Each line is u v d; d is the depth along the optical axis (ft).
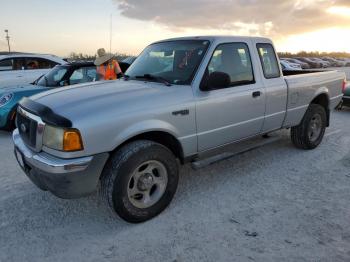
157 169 11.24
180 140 11.71
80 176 9.68
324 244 9.69
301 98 16.81
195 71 12.24
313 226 10.64
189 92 11.87
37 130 10.17
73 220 11.30
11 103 22.36
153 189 11.35
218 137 13.08
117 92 11.33
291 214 11.41
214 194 13.03
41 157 9.94
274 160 16.76
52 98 11.23
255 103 14.20
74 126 9.41
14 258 9.28
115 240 10.10
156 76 12.90
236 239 10.00
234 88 13.37
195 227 10.70
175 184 11.68
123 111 10.26
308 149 18.28
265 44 15.24
